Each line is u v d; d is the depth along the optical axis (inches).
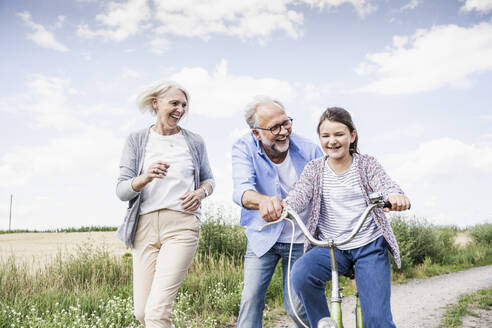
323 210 109.7
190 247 133.3
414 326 230.1
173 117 138.9
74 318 191.5
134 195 132.0
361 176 105.1
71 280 269.6
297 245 132.3
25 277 256.5
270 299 269.7
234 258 367.2
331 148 104.1
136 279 135.9
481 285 349.7
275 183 135.3
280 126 127.9
